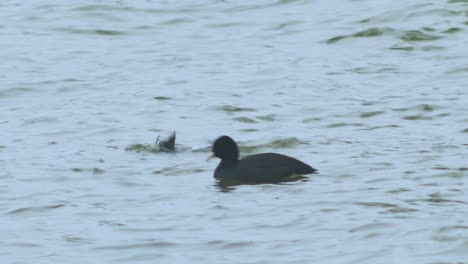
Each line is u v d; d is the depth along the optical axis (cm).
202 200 1905
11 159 2223
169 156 2239
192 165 2166
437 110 2591
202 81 2952
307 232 1692
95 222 1788
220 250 1620
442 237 1623
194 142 2361
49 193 1969
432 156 2159
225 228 1731
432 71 2977
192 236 1691
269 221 1759
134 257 1602
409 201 1841
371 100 2706
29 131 2491
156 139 2381
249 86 2888
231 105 2686
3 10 3859
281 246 1628
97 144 2353
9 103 2806
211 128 2486
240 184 2009
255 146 2303
